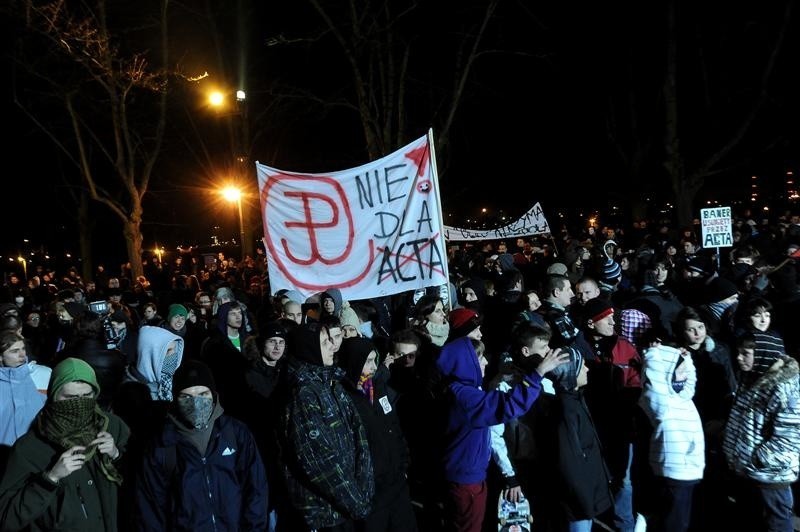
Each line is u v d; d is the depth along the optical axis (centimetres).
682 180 2136
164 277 2062
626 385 559
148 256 3481
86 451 362
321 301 724
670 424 486
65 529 361
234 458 395
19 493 347
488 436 480
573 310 789
